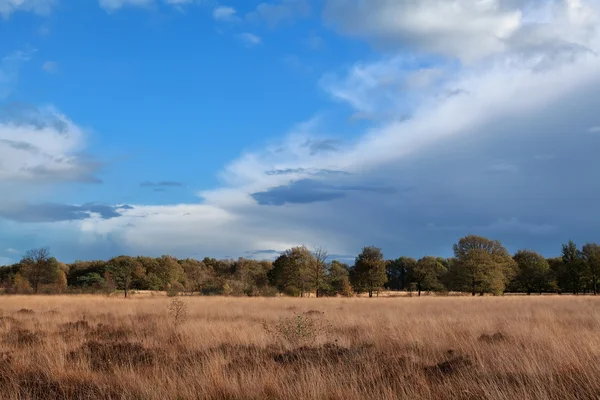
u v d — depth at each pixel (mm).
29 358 8617
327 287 60875
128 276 58188
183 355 9180
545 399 5711
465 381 6570
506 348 9195
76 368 7824
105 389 6672
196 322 15414
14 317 18391
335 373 7293
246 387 6496
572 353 7781
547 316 16828
